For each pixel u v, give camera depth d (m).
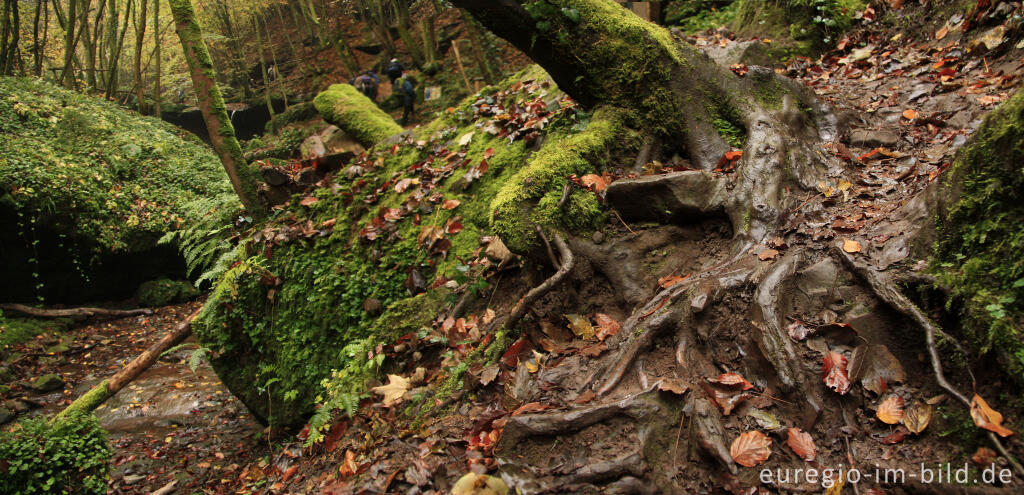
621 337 2.64
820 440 2.08
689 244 3.22
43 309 9.02
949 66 4.33
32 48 16.03
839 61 5.32
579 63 3.93
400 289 4.77
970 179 2.25
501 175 4.75
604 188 3.45
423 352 3.90
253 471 4.66
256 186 6.91
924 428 1.95
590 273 3.26
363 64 20.77
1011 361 1.83
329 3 23.00
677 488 2.00
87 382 7.42
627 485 1.96
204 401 6.71
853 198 3.00
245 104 23.22
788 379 2.19
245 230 6.49
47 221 9.02
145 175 11.43
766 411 2.18
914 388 2.07
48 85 13.24
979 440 1.82
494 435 2.48
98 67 20.95
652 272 3.16
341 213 5.55
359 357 4.19
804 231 2.81
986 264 2.06
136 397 6.88
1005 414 1.85
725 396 2.24
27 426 4.17
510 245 3.33
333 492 2.58
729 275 2.60
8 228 8.73
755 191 3.03
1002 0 4.31
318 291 5.10
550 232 3.28
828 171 3.35
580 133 3.88
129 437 5.88
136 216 10.09
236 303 5.44
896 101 4.14
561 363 2.74
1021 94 2.10
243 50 24.41
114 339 8.86
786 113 3.76
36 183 9.02
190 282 10.86
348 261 5.16
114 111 13.89
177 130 15.59
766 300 2.39
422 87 15.79
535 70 6.09
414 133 6.23
